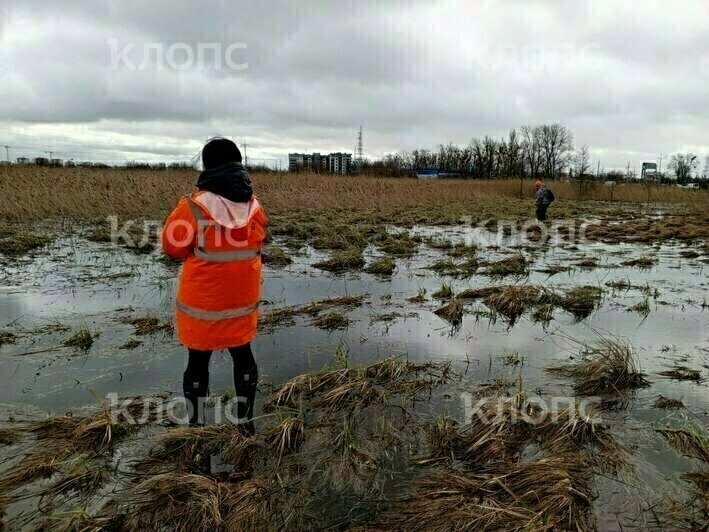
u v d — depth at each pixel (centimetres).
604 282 825
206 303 316
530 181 3978
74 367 436
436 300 696
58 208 1525
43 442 318
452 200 2800
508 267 923
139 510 256
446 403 385
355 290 752
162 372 429
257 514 253
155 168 3075
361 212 1917
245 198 319
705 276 882
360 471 295
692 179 6981
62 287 722
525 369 452
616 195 3675
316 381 404
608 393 403
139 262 921
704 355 486
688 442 322
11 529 243
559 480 272
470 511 253
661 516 257
